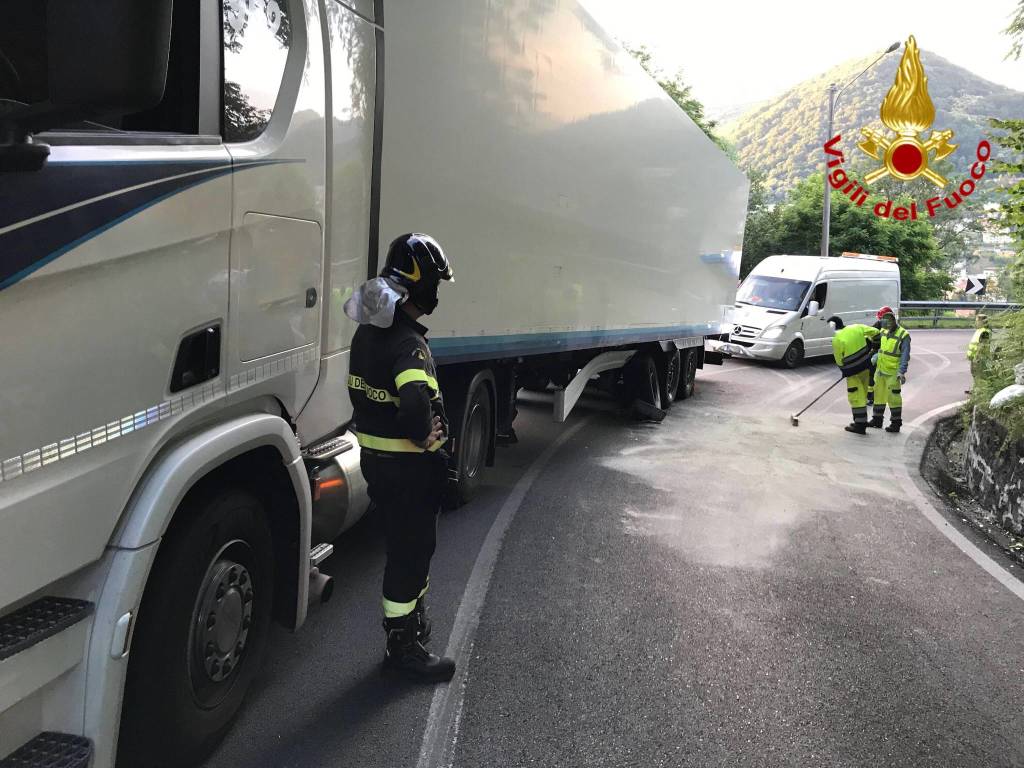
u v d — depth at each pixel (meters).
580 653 3.96
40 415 1.88
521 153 6.02
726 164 13.01
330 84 3.40
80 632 2.10
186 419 2.47
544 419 10.45
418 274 3.21
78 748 2.05
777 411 12.66
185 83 2.56
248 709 3.25
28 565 1.88
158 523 2.25
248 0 2.81
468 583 4.77
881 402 11.43
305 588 3.21
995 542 6.41
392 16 4.12
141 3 1.45
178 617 2.52
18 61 1.96
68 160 1.93
